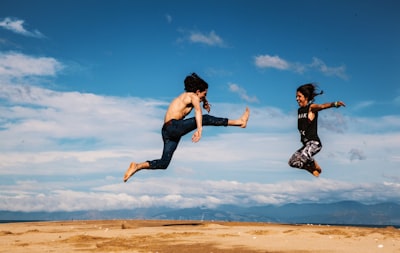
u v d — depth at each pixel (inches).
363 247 306.2
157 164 317.1
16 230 502.9
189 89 343.6
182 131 323.6
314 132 283.9
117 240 367.2
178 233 419.5
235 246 315.3
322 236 397.1
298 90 291.0
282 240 358.0
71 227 558.6
